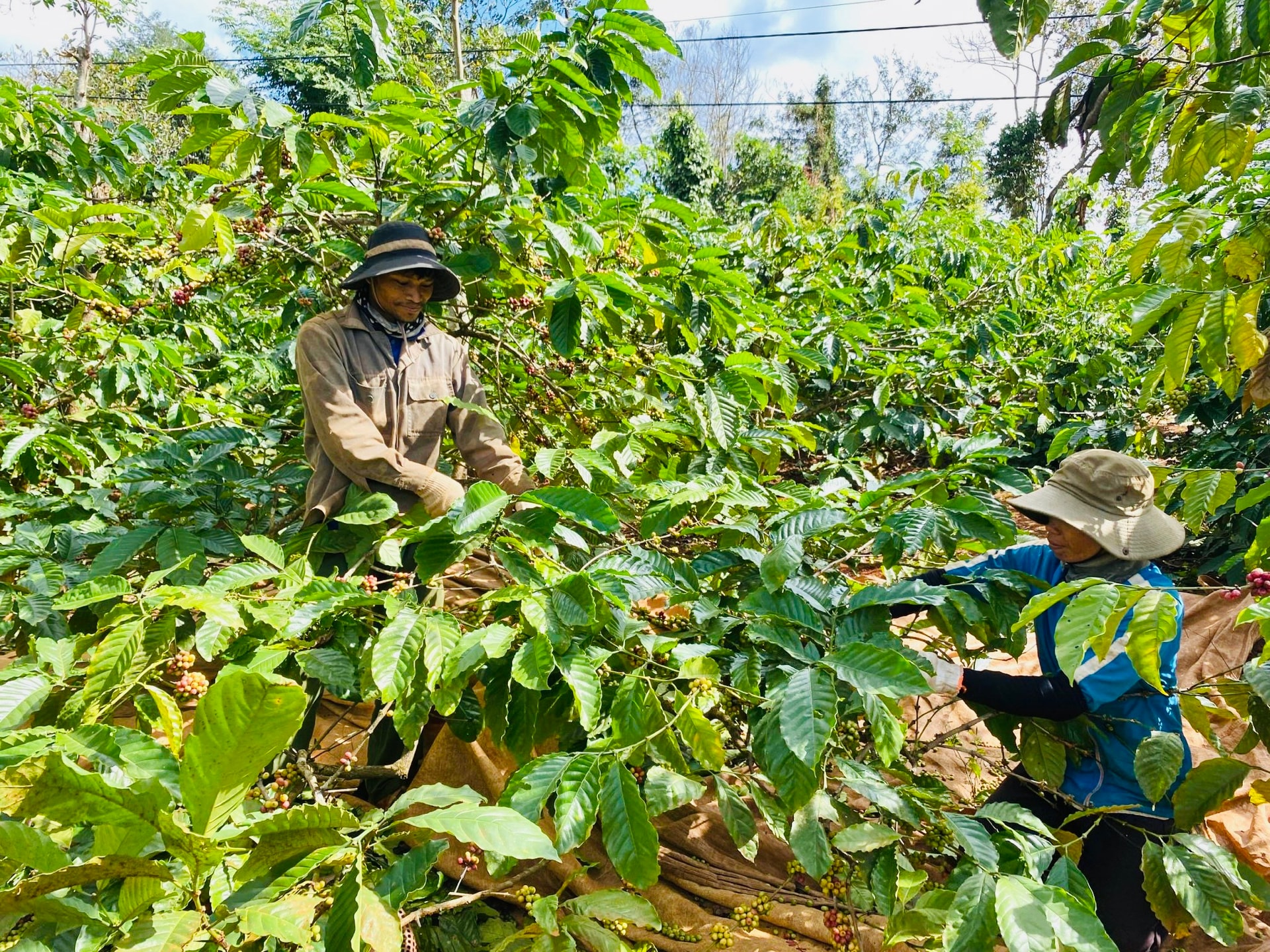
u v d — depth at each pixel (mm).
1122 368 6164
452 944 1886
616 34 2705
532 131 2619
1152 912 1948
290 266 3418
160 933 1066
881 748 1532
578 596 1713
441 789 1356
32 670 1686
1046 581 2105
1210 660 3469
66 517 2682
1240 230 2102
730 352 3904
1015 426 5258
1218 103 1995
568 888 2258
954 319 6480
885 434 4980
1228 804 2539
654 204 3287
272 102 2598
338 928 1206
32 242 3324
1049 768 2027
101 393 3482
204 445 3027
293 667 2033
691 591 1940
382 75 3059
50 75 20078
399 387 2441
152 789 1096
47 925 1186
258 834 1184
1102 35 2107
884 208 5879
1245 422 4871
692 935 2137
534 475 3379
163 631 1733
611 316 3070
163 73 2512
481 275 2949
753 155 20750
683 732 1622
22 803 1081
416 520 2182
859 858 1784
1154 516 1946
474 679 2217
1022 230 7879
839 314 4996
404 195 3156
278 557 2021
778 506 2400
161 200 4691
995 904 1368
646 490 2244
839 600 1968
